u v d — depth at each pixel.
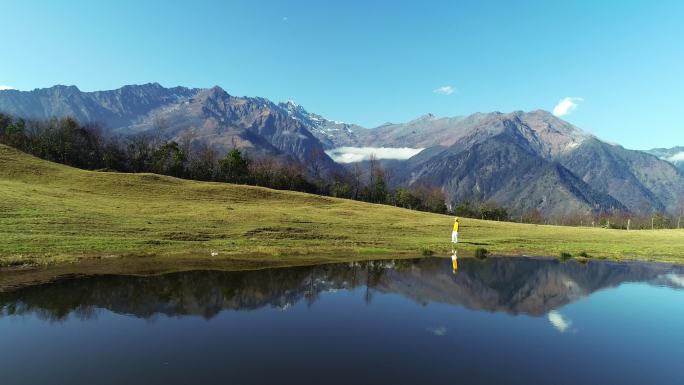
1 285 20.62
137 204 54.94
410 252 38.00
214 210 54.50
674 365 13.04
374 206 82.31
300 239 41.25
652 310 19.91
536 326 16.84
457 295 22.06
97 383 10.57
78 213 42.34
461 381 11.34
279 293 20.94
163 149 121.56
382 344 13.98
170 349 12.96
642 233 69.00
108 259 28.16
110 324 15.34
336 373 11.52
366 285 23.73
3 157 67.69
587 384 11.55
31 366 11.55
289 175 141.00
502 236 54.34
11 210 39.47
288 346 13.49
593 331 16.39
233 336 14.30
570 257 38.44
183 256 30.70
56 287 20.47
